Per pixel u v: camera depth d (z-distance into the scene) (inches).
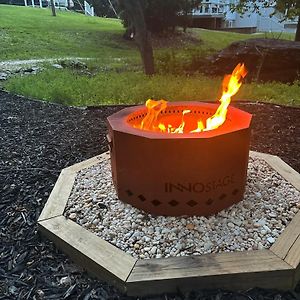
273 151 144.2
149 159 82.4
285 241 77.5
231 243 77.7
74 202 95.5
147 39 322.7
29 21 701.3
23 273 76.6
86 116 201.2
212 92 236.5
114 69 367.6
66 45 543.8
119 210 90.7
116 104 222.7
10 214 98.0
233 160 85.4
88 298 69.4
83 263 76.9
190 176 82.5
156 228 83.4
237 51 315.9
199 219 86.3
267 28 884.6
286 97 236.2
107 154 127.3
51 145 154.6
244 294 69.3
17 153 145.3
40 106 223.6
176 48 552.1
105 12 975.0
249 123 87.0
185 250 76.0
